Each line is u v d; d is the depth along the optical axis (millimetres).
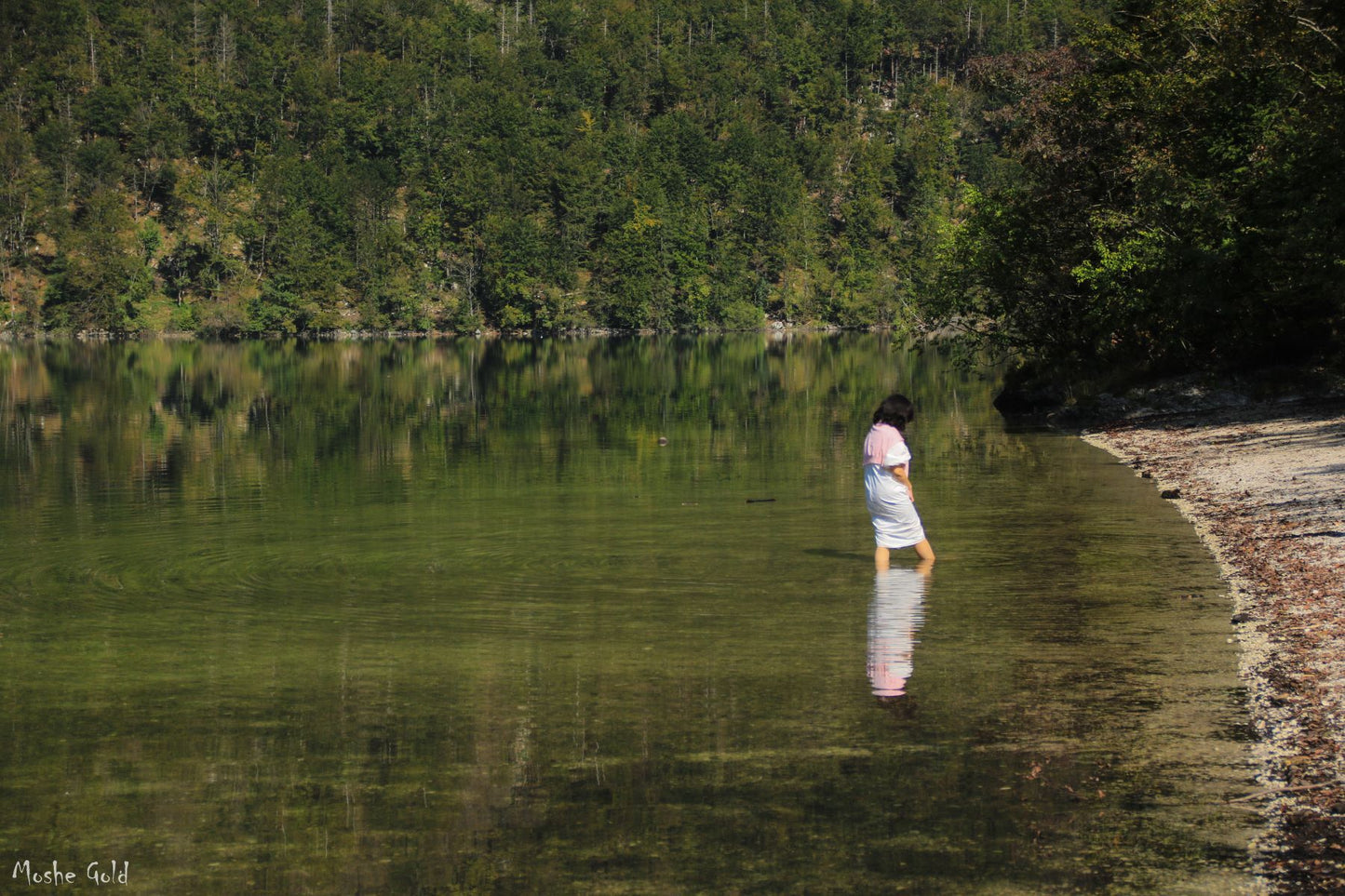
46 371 62062
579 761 6664
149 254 146375
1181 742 6812
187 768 6680
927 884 5207
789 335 133875
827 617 9875
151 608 10477
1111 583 11062
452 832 5805
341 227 149250
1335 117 24656
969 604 10305
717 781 6348
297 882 5348
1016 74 34594
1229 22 28156
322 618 10047
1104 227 29984
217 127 175125
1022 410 32281
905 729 7113
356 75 187750
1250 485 16656
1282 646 8750
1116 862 5387
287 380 53344
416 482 19172
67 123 169000
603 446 24703
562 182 158500
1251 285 27500
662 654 8781
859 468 20344
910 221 171000
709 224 161000
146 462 22484
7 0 186375
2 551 13359
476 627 9664
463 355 81875
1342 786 6121
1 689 8141
